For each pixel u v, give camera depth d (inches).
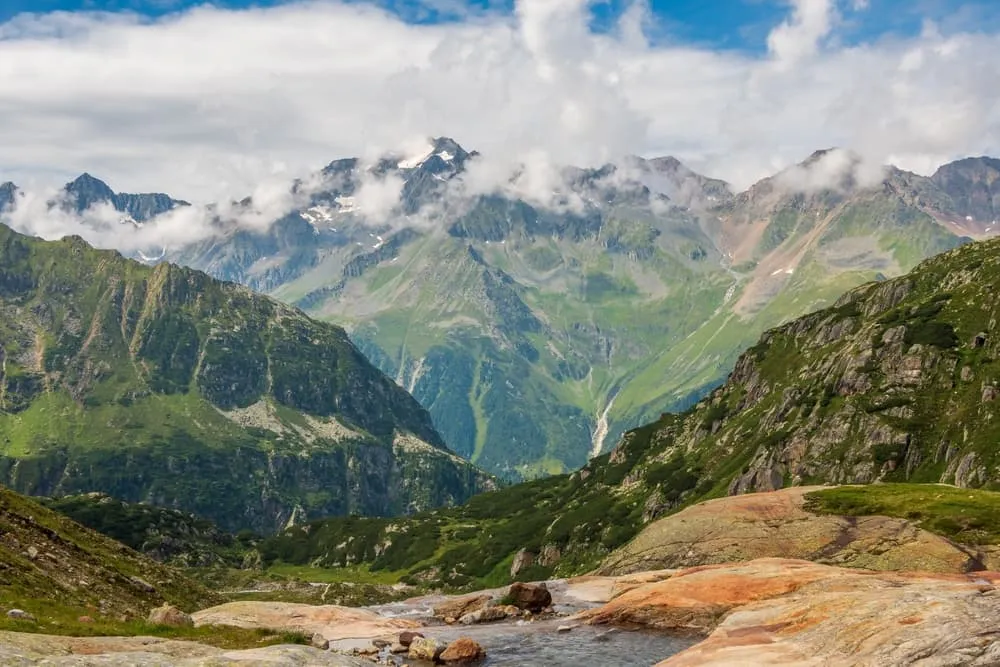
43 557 2876.5
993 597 2005.4
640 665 2433.6
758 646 2122.3
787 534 4271.7
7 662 1531.7
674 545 4520.2
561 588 4025.6
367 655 2608.3
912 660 1743.4
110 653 1742.1
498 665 2460.6
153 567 3831.2
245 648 2133.4
